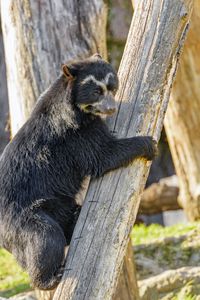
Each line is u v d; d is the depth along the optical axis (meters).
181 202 27.36
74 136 15.48
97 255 13.93
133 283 20.36
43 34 19.16
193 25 24.08
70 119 15.52
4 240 15.68
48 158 15.70
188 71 24.98
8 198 15.69
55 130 15.69
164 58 14.84
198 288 20.58
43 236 15.09
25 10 19.19
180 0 15.06
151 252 23.81
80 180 15.84
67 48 19.19
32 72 19.11
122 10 32.41
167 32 14.94
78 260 13.94
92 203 14.38
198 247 23.61
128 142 14.73
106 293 13.88
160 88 14.76
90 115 15.41
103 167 14.87
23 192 15.66
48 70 19.06
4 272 25.05
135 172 14.70
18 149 15.96
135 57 14.99
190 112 25.56
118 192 14.44
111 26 32.19
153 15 15.09
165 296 20.73
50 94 15.98
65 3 19.33
